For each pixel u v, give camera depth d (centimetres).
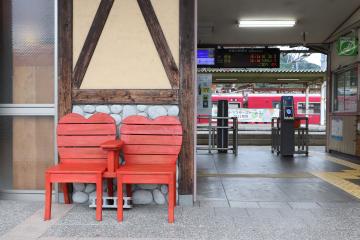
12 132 505
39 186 502
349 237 363
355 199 517
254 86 3053
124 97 473
